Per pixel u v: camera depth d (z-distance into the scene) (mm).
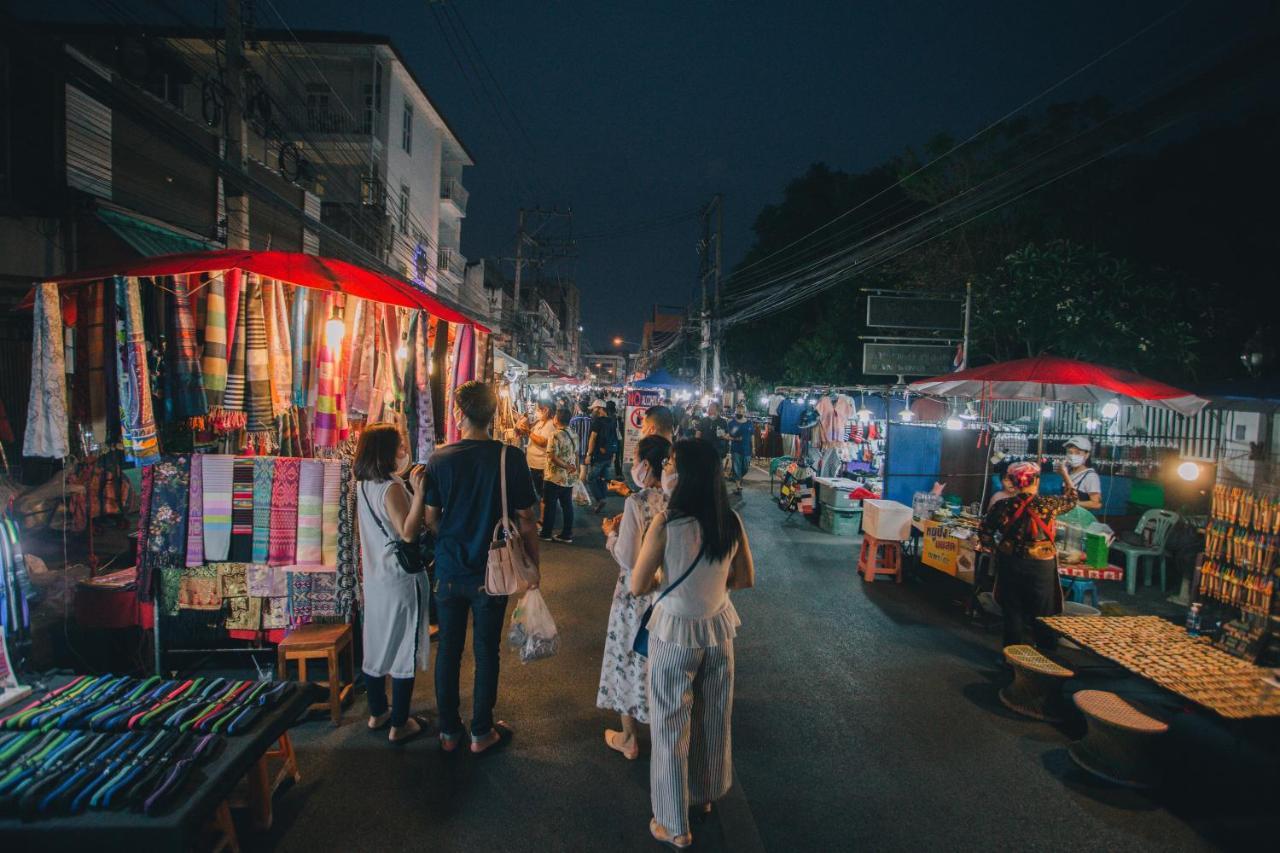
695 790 3375
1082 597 6848
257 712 3174
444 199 30812
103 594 4609
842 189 25781
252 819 3301
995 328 14406
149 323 3992
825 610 7184
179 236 10141
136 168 9836
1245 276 12703
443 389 5926
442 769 3906
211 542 4469
